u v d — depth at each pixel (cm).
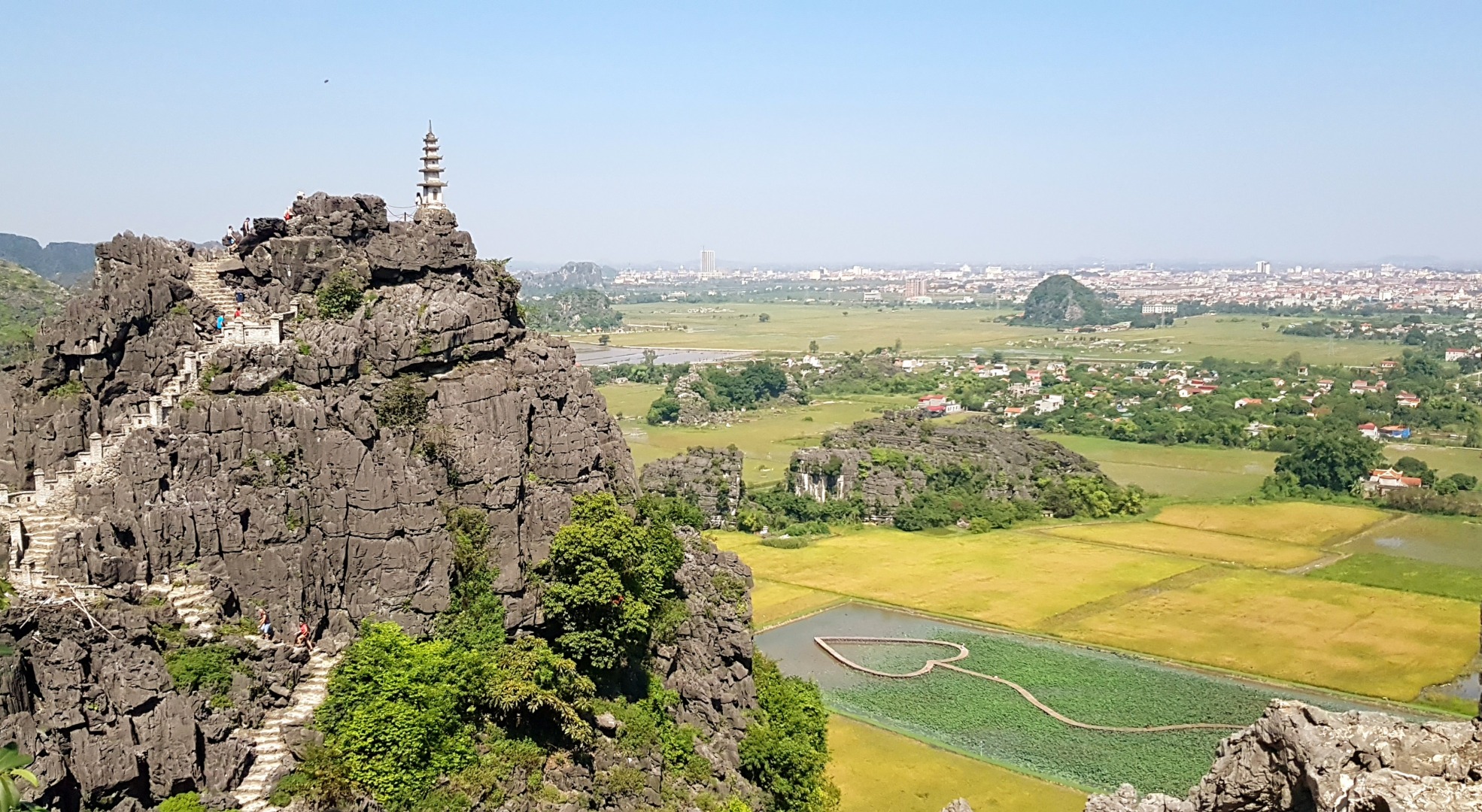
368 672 6506
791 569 18425
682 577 9112
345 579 7069
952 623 15712
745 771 8606
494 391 7931
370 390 7562
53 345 7094
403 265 8262
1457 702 12562
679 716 8544
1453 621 15575
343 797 6084
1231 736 5244
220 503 6638
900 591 17188
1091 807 5856
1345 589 17225
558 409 8562
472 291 8550
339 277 8125
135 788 5647
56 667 5569
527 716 7281
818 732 9375
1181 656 14238
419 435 7556
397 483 7131
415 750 6412
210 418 6769
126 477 6450
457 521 7544
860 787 10500
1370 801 4116
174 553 6456
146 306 7381
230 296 7969
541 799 6925
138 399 7162
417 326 7912
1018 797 10344
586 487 8462
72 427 6912
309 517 6938
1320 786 4441
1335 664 13875
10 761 4378
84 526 6159
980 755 11288
